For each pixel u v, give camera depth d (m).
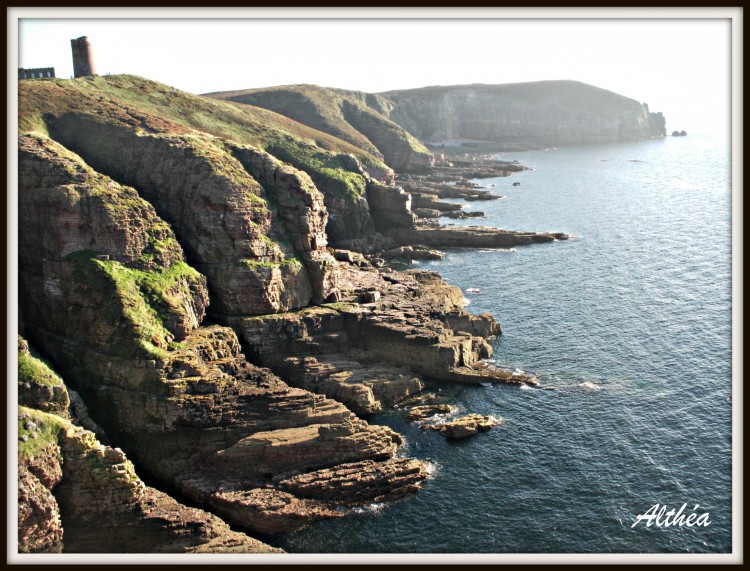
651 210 192.75
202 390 69.19
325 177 152.25
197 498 63.41
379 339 90.62
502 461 67.62
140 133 102.19
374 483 63.28
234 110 171.50
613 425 72.81
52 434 56.81
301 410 69.56
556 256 143.38
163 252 82.31
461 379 85.38
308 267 97.38
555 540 56.09
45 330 78.19
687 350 90.12
